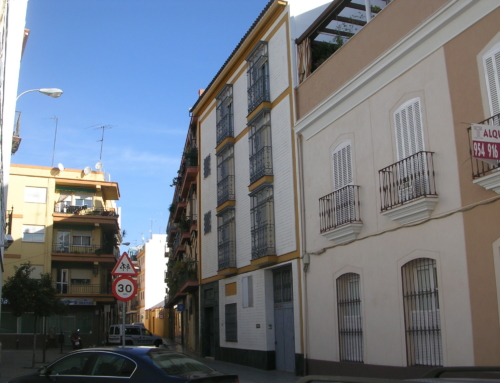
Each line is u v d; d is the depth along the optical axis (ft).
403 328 38.96
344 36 62.44
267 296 64.34
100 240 139.23
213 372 29.27
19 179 134.31
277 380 52.90
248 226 70.69
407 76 40.55
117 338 118.42
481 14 34.01
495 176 31.17
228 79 80.89
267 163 64.49
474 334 32.71
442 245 35.86
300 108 57.67
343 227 45.80
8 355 104.58
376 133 43.83
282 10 63.41
